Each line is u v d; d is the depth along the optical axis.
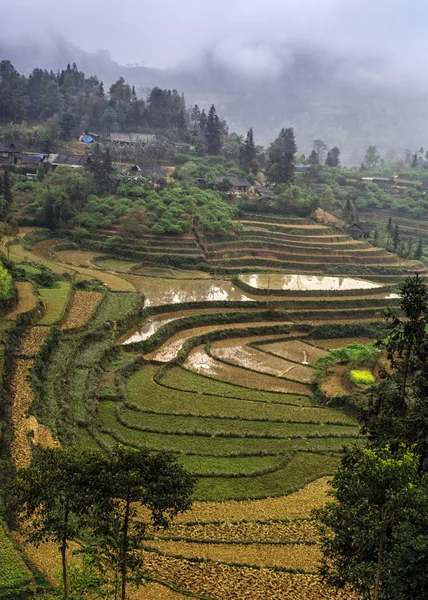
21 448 33.12
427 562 18.28
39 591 21.67
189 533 30.61
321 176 170.62
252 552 29.17
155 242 94.56
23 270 66.50
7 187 97.00
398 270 103.75
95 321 60.25
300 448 42.53
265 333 71.00
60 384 44.19
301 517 33.41
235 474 37.69
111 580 22.09
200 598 24.09
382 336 74.62
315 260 102.06
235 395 51.50
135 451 18.67
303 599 25.03
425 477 19.52
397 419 24.69
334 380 56.44
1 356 43.09
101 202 102.31
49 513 19.64
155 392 50.03
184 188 114.56
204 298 76.38
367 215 152.12
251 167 151.50
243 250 99.31
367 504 18.22
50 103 167.00
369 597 20.45
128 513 18.73
